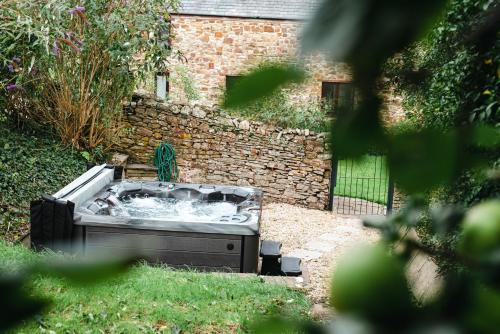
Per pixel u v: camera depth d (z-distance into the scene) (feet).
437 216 1.21
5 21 30.73
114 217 24.52
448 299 0.97
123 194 31.30
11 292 0.93
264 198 40.68
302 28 1.04
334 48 1.03
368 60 1.05
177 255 25.00
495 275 1.02
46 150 35.88
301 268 26.81
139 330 15.83
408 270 1.02
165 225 24.72
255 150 40.16
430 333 0.91
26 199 29.71
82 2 34.99
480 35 1.30
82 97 37.01
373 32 1.03
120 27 35.58
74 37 33.73
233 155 40.45
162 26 37.19
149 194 32.09
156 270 21.22
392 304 0.95
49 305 0.96
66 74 36.19
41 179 32.30
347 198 43.45
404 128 1.10
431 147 1.08
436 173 1.07
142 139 40.63
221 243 25.00
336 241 33.78
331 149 1.10
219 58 49.85
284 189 40.45
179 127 40.42
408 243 1.24
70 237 23.58
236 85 1.04
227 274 22.39
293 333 1.03
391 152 1.07
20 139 35.29
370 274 0.98
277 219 37.27
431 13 1.03
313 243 33.24
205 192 32.48
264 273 26.63
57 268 0.97
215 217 26.12
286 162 40.09
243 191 32.65
